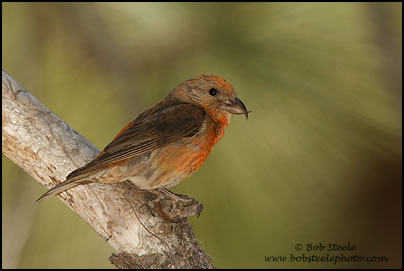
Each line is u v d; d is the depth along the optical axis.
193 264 7.38
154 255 7.27
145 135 7.96
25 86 9.59
